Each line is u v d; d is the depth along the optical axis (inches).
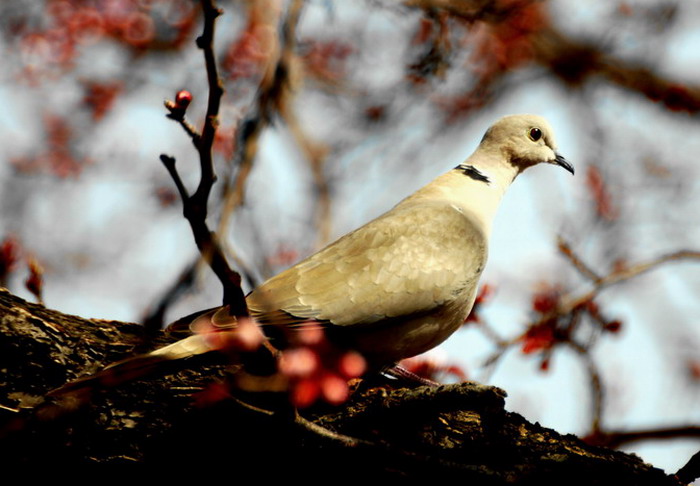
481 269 421.1
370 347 393.1
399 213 418.9
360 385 363.3
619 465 348.2
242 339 281.6
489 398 338.6
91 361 339.0
